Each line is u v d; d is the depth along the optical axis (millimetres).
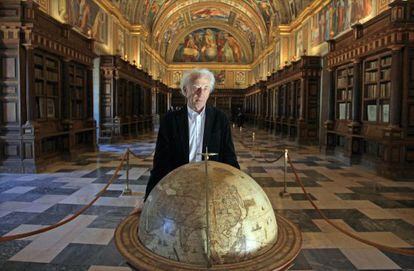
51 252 4367
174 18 38781
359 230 5309
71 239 4801
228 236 1791
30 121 9531
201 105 2807
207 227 1766
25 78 9461
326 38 17078
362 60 11359
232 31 44719
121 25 22266
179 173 2121
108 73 17766
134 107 22703
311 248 4598
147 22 30641
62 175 9328
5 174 9367
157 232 1879
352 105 11867
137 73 22734
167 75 45812
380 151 10266
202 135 2846
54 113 11414
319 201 6980
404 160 9242
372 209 6422
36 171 9570
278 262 1753
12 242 4656
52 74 11148
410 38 8930
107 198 6988
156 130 28406
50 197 7020
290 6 23641
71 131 12008
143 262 1747
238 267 1698
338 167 11219
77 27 14742
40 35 9688
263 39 35219
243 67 46156
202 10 40594
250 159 12938
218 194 1917
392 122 9289
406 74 9078
